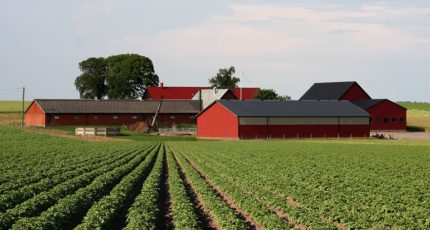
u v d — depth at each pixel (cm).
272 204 2930
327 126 10562
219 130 10406
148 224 2323
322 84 14800
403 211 2691
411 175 4175
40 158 5772
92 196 3116
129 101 13575
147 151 6862
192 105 14000
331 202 2878
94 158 5753
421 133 11988
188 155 6281
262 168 4659
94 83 18650
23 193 3102
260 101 10850
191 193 3422
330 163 5153
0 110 18662
